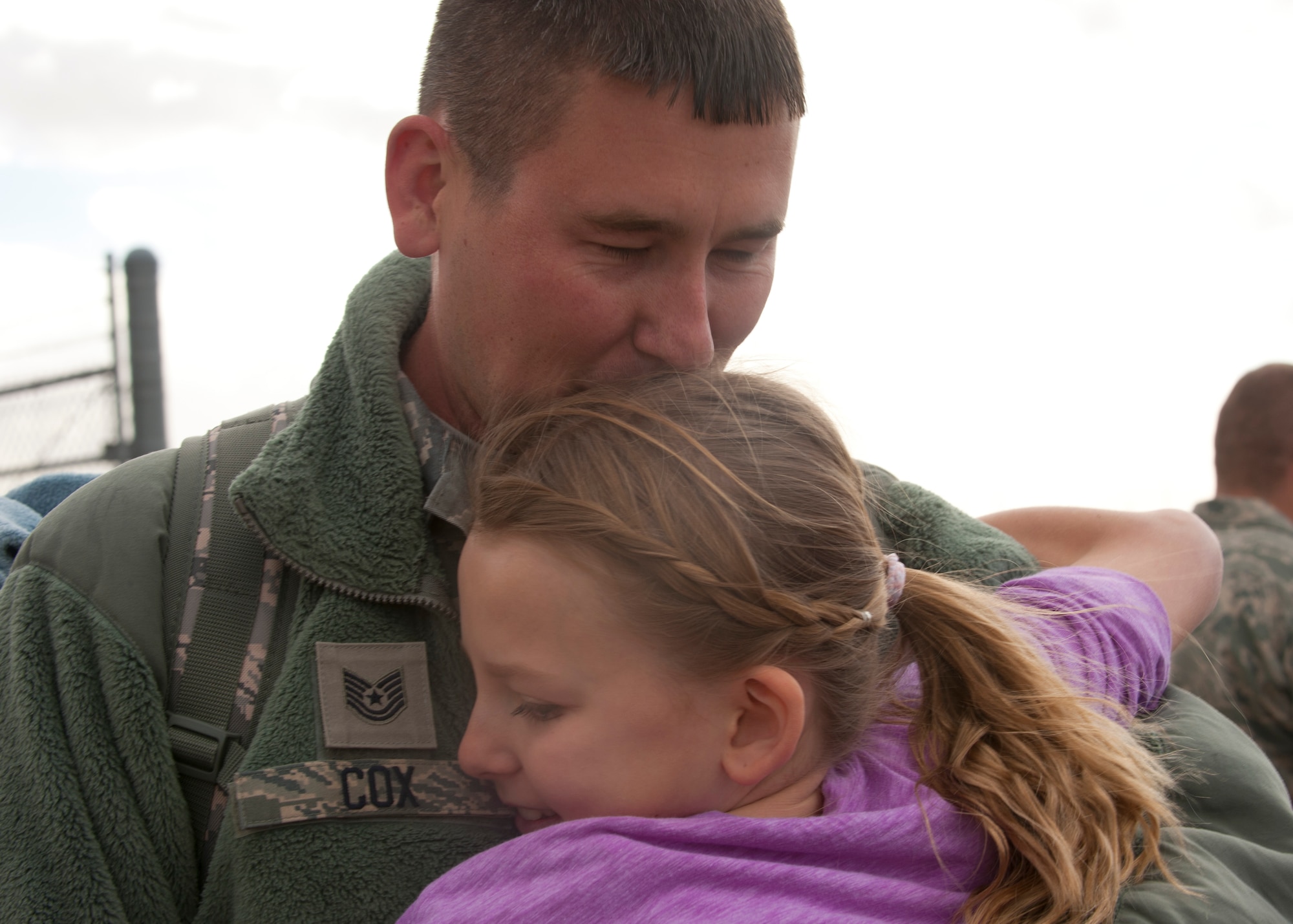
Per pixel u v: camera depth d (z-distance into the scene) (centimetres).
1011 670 96
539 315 92
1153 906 85
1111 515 136
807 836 82
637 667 84
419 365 107
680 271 91
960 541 121
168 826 90
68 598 92
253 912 86
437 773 91
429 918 78
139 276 464
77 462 470
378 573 93
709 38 84
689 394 93
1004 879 85
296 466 94
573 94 85
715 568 84
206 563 95
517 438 92
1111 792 90
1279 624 248
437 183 99
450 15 97
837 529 91
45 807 87
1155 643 109
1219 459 286
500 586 85
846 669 92
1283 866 94
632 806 85
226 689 93
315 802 88
